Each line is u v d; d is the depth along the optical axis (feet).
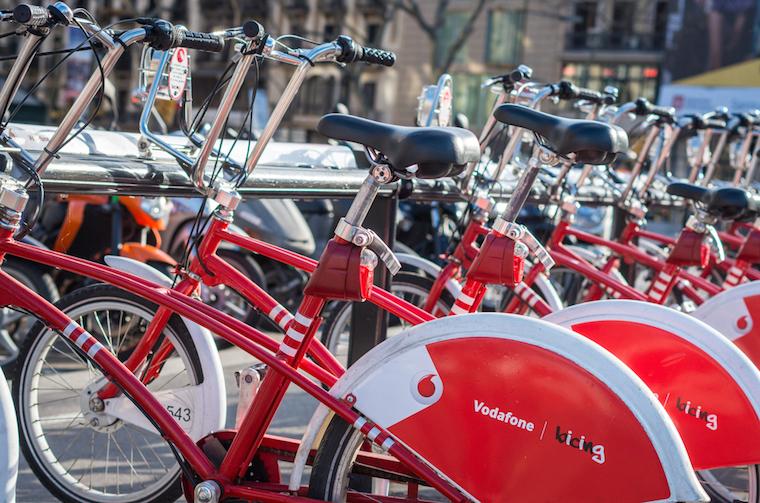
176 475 9.60
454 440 7.26
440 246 20.79
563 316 9.13
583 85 95.66
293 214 19.79
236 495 7.97
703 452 8.42
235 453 8.06
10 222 8.23
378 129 7.16
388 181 7.30
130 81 80.84
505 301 15.66
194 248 9.50
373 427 7.46
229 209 9.26
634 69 93.45
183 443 8.19
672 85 80.33
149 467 10.30
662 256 17.30
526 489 7.09
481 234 11.96
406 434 7.38
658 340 8.68
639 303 8.88
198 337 9.32
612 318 8.92
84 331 8.42
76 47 8.09
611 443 6.89
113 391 9.41
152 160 9.66
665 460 6.76
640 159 15.26
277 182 9.78
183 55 9.48
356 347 10.59
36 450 10.02
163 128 13.61
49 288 14.15
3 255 8.44
